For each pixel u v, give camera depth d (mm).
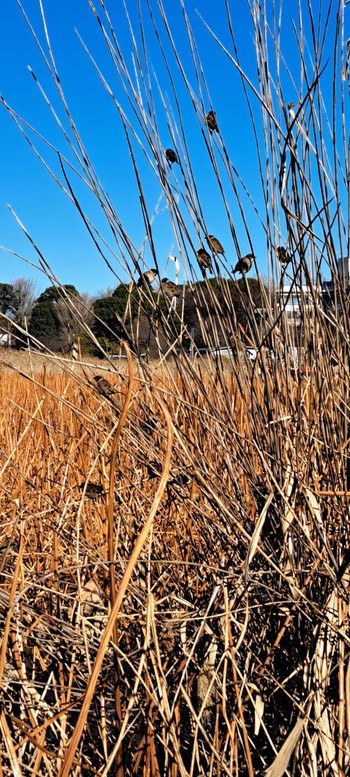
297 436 1458
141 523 1647
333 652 1297
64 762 786
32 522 1890
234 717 1143
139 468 1878
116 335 1501
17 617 1271
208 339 1575
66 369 1360
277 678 1356
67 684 1387
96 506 1992
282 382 1542
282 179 1340
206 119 1494
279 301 1480
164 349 1611
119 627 1396
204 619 1175
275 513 1443
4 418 2725
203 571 1627
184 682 1334
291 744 1021
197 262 1512
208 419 1621
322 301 1498
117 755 1060
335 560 1392
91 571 1626
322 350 1473
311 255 1491
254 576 1406
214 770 1198
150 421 1531
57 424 2537
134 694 1062
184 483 1604
